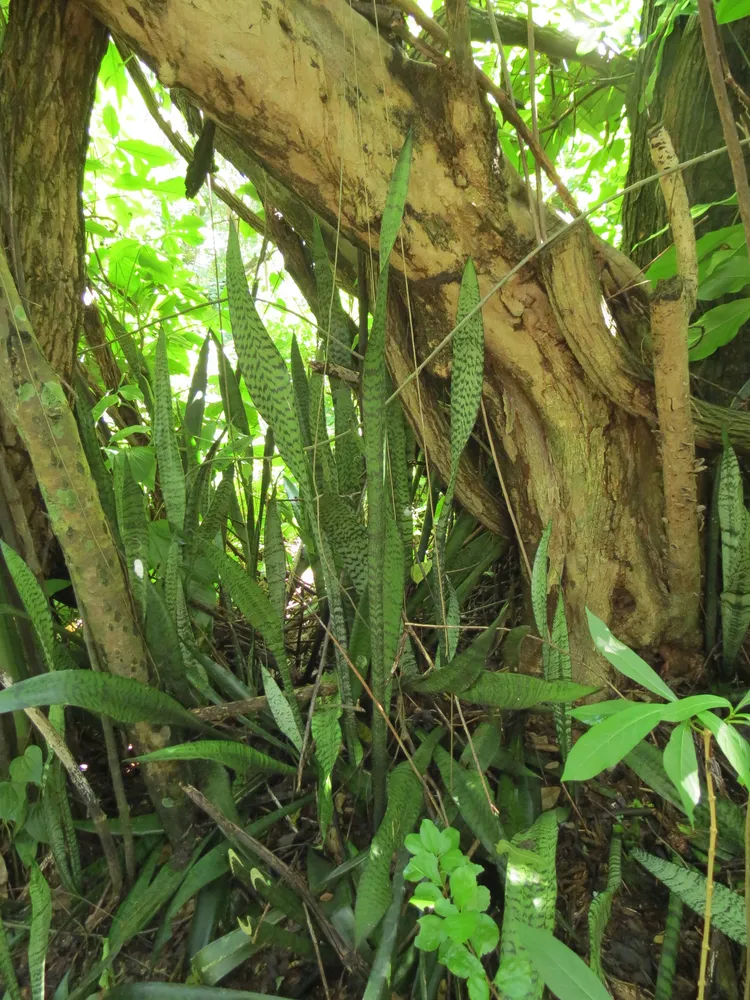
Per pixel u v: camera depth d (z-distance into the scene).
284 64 0.70
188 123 1.07
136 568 0.78
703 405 1.03
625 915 0.73
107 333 1.39
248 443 1.02
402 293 0.90
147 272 1.56
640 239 1.30
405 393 0.97
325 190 0.81
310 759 0.86
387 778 0.78
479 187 0.78
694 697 0.45
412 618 1.07
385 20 0.73
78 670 0.67
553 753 0.90
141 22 0.68
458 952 0.52
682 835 0.79
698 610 1.01
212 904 0.75
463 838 0.76
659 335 0.77
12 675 0.88
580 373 0.89
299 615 1.26
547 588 0.97
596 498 0.95
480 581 1.23
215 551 0.70
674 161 0.72
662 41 1.08
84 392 0.98
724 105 0.48
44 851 0.91
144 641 0.82
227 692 0.98
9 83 0.77
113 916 0.76
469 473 1.02
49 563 1.11
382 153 0.76
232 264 0.58
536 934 0.49
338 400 0.97
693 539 0.95
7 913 0.85
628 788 0.86
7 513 0.89
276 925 0.71
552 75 1.54
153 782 0.79
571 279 0.80
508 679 0.70
